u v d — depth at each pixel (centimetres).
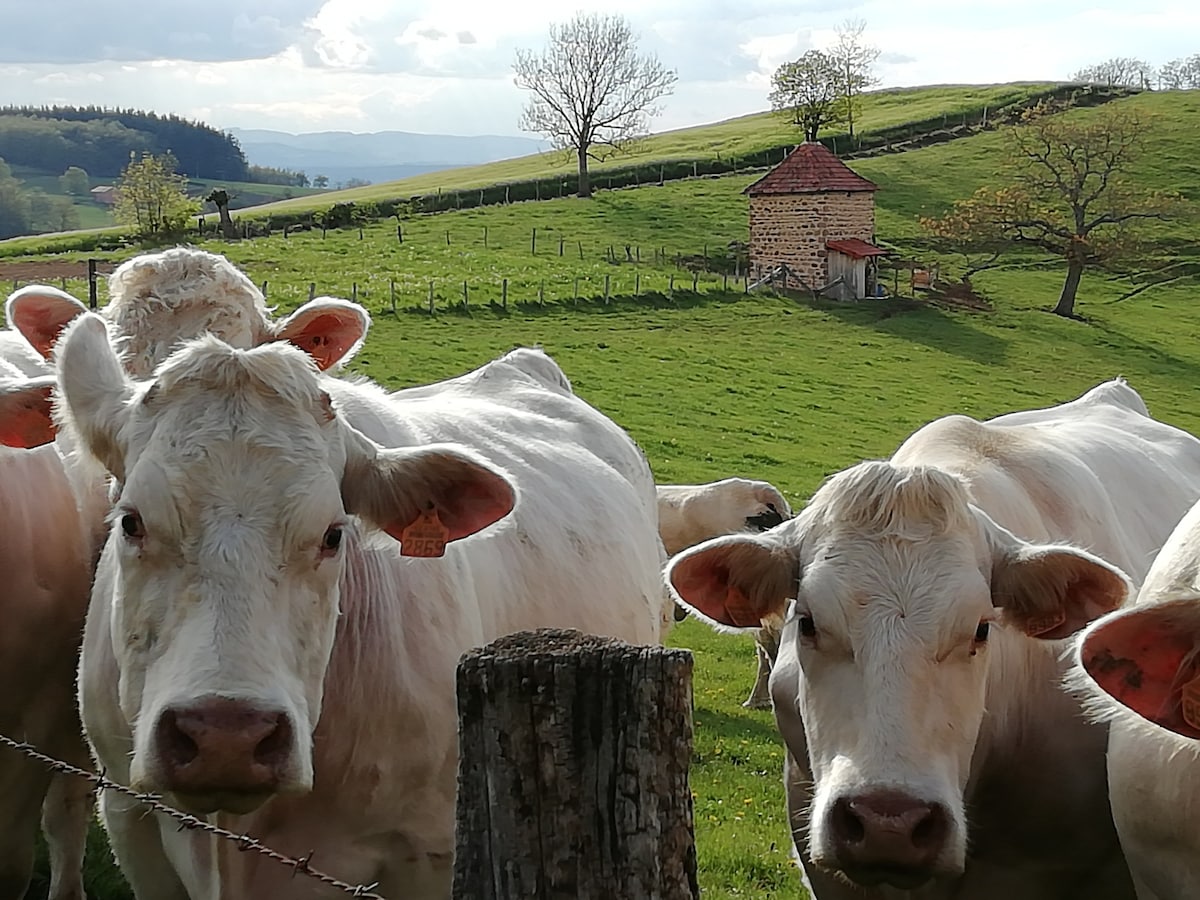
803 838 626
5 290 4106
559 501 702
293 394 457
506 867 334
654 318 4653
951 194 7488
